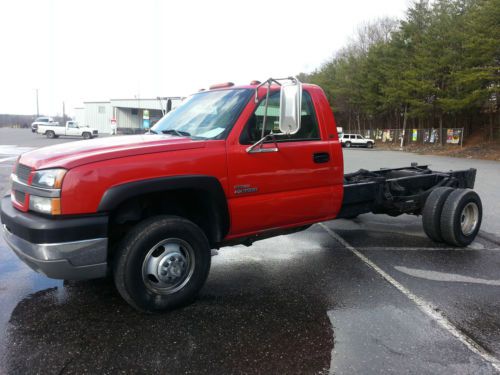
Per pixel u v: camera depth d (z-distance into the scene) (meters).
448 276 4.59
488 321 3.53
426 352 3.02
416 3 39.28
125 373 2.71
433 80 35.25
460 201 5.53
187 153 3.47
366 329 3.36
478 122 38.59
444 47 34.06
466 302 3.91
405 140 45.75
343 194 4.94
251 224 3.97
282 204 4.12
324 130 4.50
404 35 39.50
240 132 3.79
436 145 37.94
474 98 29.91
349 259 5.19
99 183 3.08
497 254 5.45
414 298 3.98
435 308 3.77
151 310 3.45
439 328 3.39
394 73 39.69
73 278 3.14
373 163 20.36
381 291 4.15
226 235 3.90
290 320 3.49
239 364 2.84
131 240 3.30
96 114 58.59
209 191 3.56
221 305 3.77
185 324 3.38
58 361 2.83
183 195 3.75
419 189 6.42
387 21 56.50
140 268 3.34
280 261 5.09
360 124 59.78
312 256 5.30
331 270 4.77
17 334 3.19
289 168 4.12
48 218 3.06
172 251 3.49
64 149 3.47
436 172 6.91
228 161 3.68
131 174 3.19
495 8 25.95
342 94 52.00
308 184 4.32
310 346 3.08
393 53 40.56
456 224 5.52
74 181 3.02
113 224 3.48
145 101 42.53
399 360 2.91
